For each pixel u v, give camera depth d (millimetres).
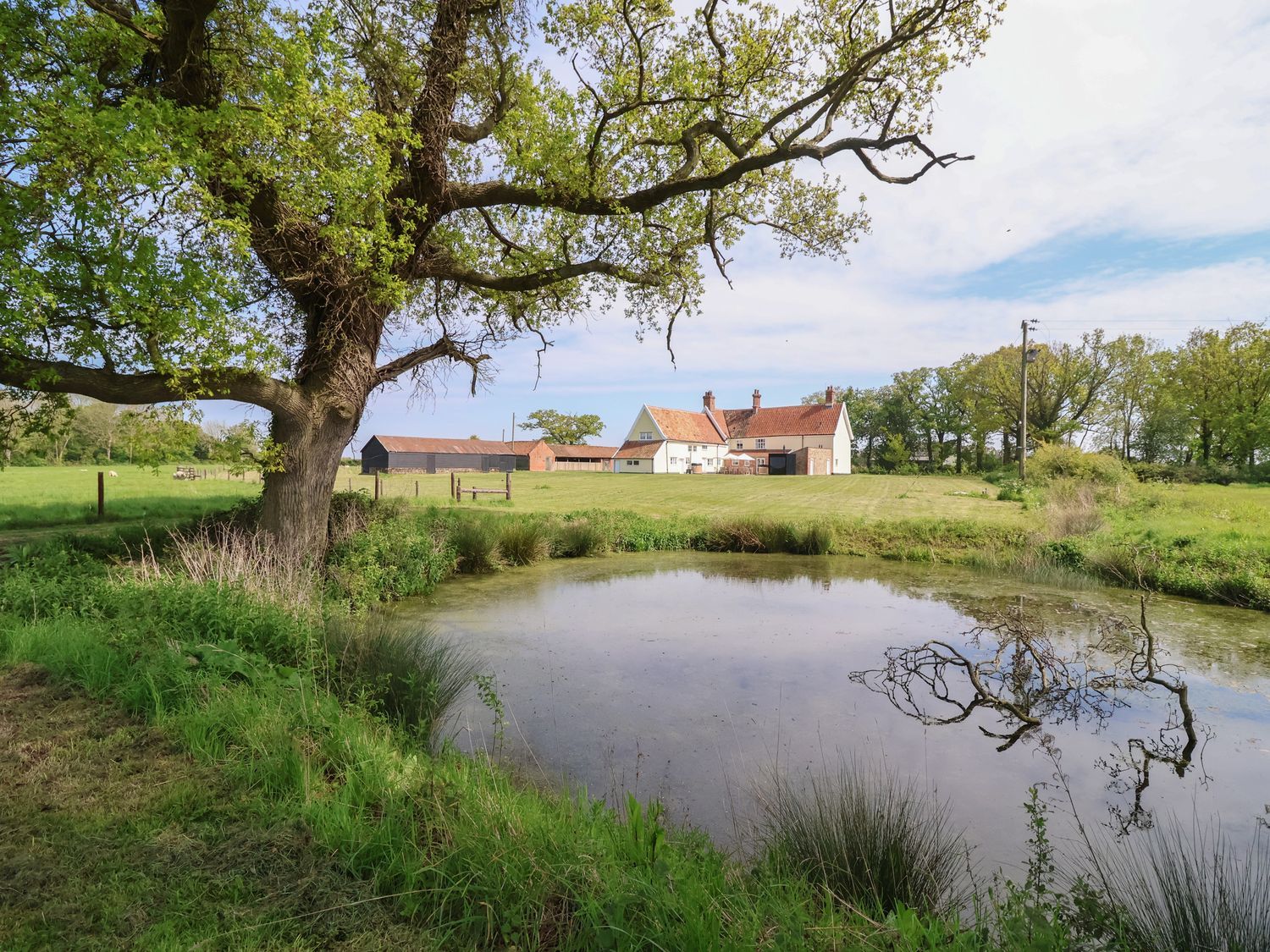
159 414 7898
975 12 8195
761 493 31422
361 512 12148
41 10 6984
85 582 6859
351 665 5297
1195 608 9648
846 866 3012
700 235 12289
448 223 12164
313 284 8977
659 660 7062
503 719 5035
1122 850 3496
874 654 7348
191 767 3428
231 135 7309
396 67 9617
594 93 9469
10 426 7645
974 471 64500
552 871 2580
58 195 6320
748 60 9555
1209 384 46750
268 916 2320
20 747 3574
